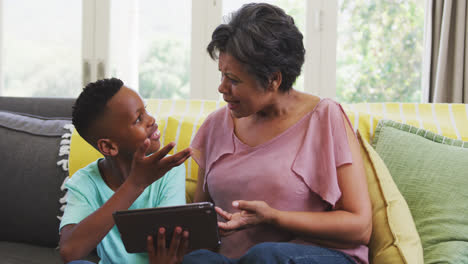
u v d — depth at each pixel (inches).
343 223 41.5
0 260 53.1
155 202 48.6
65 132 63.2
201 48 115.2
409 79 108.3
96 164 50.1
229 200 47.1
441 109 63.4
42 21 117.6
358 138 57.5
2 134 63.6
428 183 51.9
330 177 44.2
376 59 109.3
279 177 44.7
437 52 101.5
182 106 68.7
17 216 59.6
